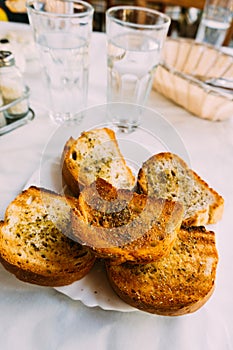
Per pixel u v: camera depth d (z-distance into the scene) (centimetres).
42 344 20
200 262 23
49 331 20
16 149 32
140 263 21
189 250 23
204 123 38
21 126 35
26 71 42
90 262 21
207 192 27
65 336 20
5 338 20
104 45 49
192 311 21
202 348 20
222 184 31
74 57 35
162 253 21
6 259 20
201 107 37
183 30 83
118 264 21
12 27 47
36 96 39
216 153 35
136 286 21
